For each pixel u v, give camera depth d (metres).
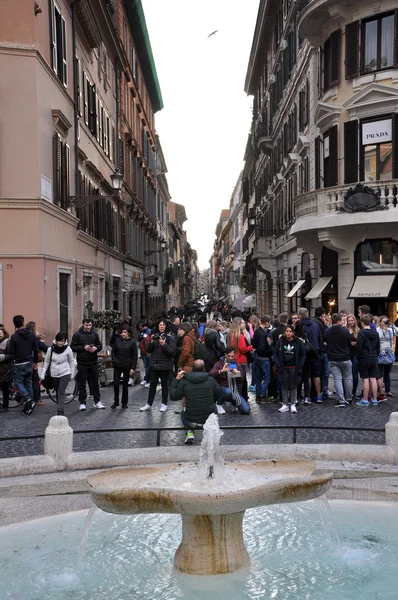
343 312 14.29
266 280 44.72
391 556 5.85
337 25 22.38
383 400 13.20
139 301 44.03
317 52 24.91
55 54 19.06
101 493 5.47
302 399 13.62
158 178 61.16
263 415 11.89
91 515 5.95
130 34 40.59
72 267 21.19
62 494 7.63
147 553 6.05
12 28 16.61
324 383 13.70
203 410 9.07
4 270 16.73
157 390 16.52
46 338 17.31
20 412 12.87
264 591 5.16
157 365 12.64
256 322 15.05
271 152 40.47
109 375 17.25
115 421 11.60
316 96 25.12
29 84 16.70
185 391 9.11
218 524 5.53
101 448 9.30
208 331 12.50
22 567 5.75
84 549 6.10
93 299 25.52
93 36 24.98
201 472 6.01
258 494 5.35
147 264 48.19
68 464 8.11
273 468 6.29
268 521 6.82
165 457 8.28
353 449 8.34
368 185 20.81
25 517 7.18
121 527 6.79
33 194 16.78
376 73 21.12
